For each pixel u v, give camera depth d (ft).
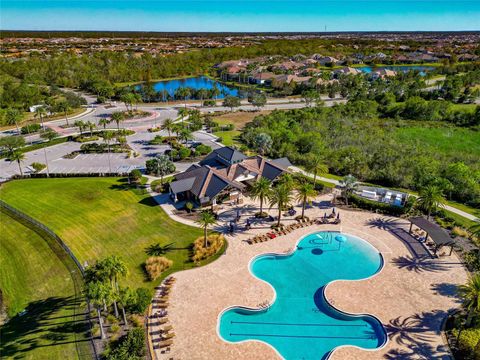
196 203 219.61
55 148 329.72
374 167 270.46
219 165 249.55
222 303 140.15
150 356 117.60
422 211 207.41
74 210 214.07
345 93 553.23
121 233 189.98
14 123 394.93
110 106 499.10
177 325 129.80
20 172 268.41
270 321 134.00
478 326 124.57
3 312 139.44
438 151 316.60
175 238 185.16
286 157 293.43
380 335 127.13
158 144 342.64
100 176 264.11
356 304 139.23
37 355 118.62
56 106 428.56
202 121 422.00
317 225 196.34
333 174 270.05
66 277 157.58
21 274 160.45
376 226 195.31
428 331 126.41
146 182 252.42
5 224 200.03
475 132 379.55
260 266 165.48
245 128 387.96
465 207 215.92
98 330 127.13
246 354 118.62
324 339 126.31
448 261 164.55
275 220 201.05
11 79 549.13
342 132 358.02
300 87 602.03
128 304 128.16
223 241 180.14
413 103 434.30
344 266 164.45
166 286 148.46
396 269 159.63
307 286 152.46
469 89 506.48
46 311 138.82
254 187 196.44
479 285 121.29
